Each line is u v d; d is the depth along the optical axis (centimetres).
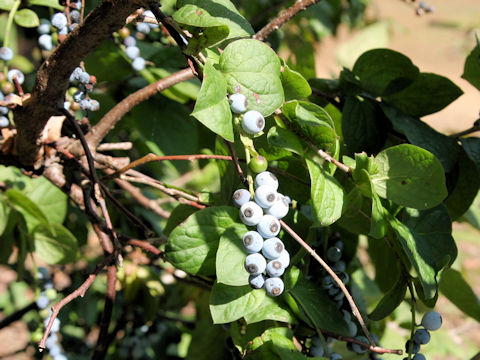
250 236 44
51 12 56
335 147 46
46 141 53
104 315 52
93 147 54
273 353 48
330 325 48
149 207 66
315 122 46
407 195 47
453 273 54
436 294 48
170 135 60
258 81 45
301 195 50
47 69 46
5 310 99
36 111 49
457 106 313
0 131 53
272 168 50
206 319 57
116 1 43
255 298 46
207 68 43
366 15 124
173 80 54
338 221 50
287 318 47
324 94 55
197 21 44
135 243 51
